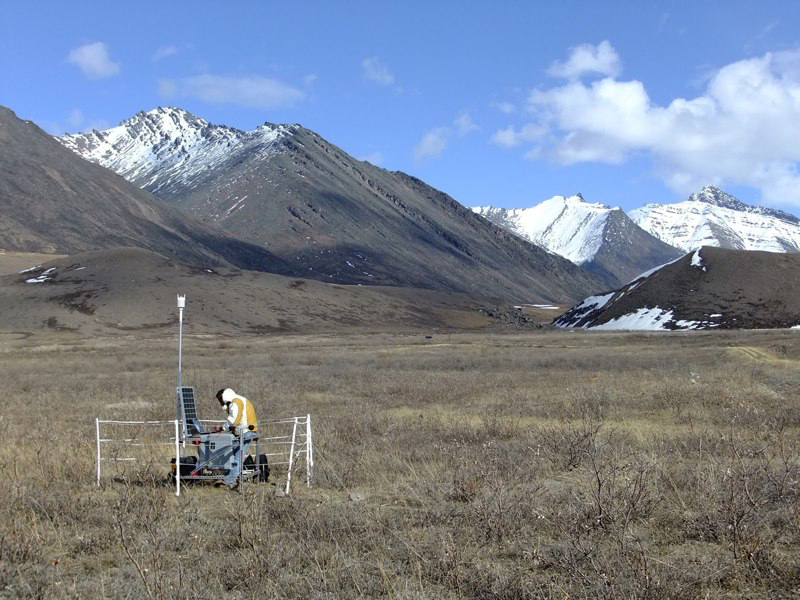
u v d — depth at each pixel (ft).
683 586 25.36
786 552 29.37
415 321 574.56
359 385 116.88
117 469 47.65
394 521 34.37
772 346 211.20
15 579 27.43
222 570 28.14
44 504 37.76
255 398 98.58
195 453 53.16
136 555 29.73
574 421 70.18
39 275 494.59
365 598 25.66
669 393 86.84
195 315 457.68
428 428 67.00
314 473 46.37
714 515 33.17
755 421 63.67
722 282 514.27
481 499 36.42
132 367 179.93
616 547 29.71
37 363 192.44
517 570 28.09
